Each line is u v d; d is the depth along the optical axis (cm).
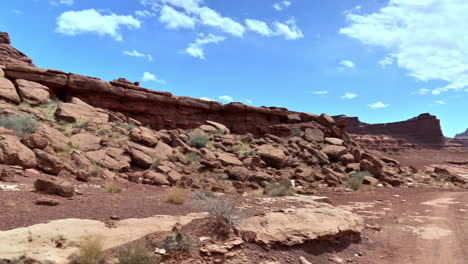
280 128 3691
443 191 2348
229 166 2053
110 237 655
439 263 773
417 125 13688
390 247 895
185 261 620
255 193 1511
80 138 1780
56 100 2497
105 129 2141
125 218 798
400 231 1055
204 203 1061
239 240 730
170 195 1070
